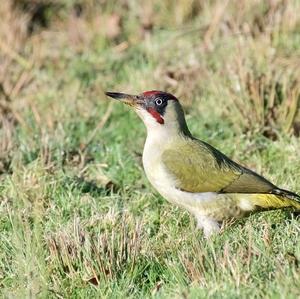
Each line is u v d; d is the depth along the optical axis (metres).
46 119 18.53
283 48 20.72
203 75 19.47
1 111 19.06
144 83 19.92
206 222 13.69
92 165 16.67
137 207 14.70
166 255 12.71
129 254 12.43
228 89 18.20
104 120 18.44
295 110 17.55
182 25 23.36
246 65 18.56
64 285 12.23
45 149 16.56
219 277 11.40
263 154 16.80
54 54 22.50
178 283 11.65
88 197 14.82
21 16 23.69
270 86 17.89
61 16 24.41
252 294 10.88
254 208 13.35
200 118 18.50
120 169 16.53
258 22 21.59
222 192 13.45
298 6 22.02
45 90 20.48
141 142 17.72
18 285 12.11
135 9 24.08
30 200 14.98
